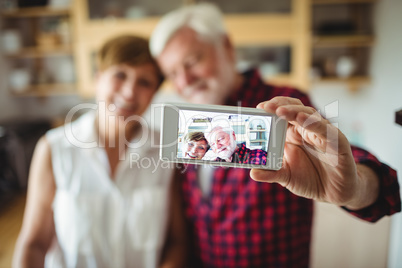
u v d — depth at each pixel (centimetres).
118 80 66
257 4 198
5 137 207
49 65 244
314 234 93
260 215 62
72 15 222
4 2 214
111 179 70
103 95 67
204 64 70
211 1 200
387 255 79
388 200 40
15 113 246
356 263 90
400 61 142
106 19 204
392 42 154
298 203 63
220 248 67
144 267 71
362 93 205
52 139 73
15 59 243
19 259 66
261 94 67
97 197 70
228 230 65
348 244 91
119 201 70
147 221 71
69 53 234
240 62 203
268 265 65
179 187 75
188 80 71
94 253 69
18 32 229
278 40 198
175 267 69
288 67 202
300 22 195
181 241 75
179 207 75
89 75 209
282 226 63
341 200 36
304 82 200
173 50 68
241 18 198
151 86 69
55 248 72
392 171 40
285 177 38
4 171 212
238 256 65
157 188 71
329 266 92
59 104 251
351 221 90
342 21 207
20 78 230
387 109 156
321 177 37
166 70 71
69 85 233
